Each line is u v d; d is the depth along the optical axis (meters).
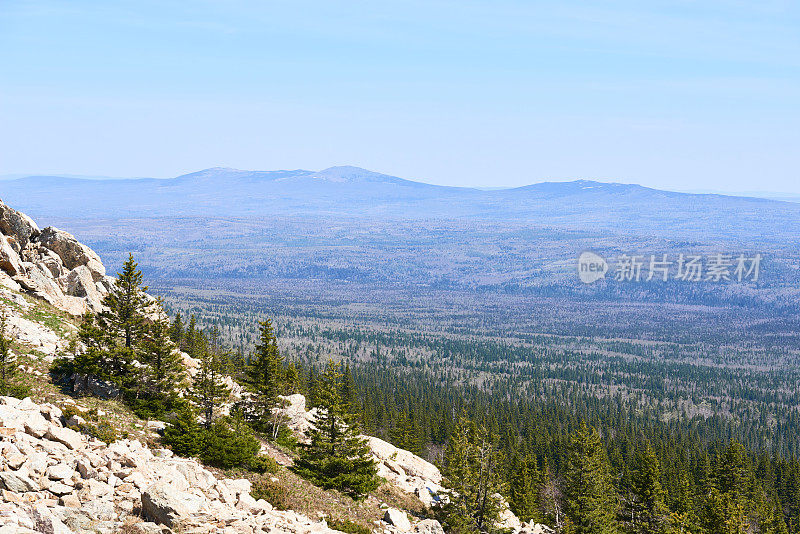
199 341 115.25
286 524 36.97
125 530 30.33
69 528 29.09
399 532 51.91
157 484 33.53
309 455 65.00
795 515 133.12
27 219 85.69
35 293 75.50
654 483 93.44
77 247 89.88
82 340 59.94
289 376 92.94
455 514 65.00
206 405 62.22
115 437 42.22
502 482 69.50
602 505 90.44
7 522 26.92
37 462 32.78
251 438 57.06
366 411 155.62
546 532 83.12
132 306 61.88
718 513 90.81
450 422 173.25
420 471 83.94
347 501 58.19
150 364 60.19
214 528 32.34
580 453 96.56
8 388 47.53
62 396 51.56
